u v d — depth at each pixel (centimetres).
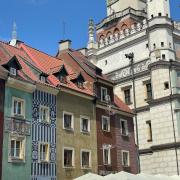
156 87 5381
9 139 3012
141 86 5666
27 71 3522
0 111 2986
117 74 6009
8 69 3169
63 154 3509
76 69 4397
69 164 3572
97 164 3875
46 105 3434
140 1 7231
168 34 5556
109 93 4412
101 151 3981
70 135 3634
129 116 4572
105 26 7225
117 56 6100
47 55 4297
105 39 6372
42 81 3519
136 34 5891
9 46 3850
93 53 6384
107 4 7600
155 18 5578
